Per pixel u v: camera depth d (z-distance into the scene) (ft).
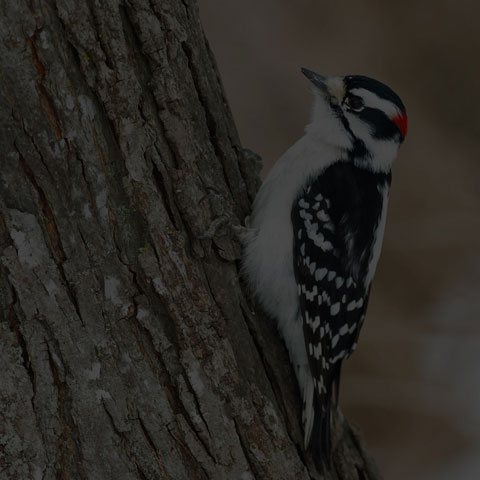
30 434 19.20
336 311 28.37
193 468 20.75
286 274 26.17
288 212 27.43
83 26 19.53
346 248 28.17
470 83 64.49
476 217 57.16
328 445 25.58
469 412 49.14
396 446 49.65
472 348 51.49
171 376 20.63
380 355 51.65
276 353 24.77
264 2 60.70
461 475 47.65
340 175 28.48
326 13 61.11
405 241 56.85
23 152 19.02
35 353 19.16
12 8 18.61
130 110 20.40
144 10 21.06
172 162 21.72
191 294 21.12
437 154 60.85
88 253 19.72
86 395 19.56
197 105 23.11
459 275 56.24
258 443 21.97
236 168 25.40
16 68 18.78
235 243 24.80
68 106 19.39
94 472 19.63
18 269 19.01
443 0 62.64
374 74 61.52
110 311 19.92
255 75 59.16
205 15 60.03
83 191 19.69
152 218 20.66
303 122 58.44
